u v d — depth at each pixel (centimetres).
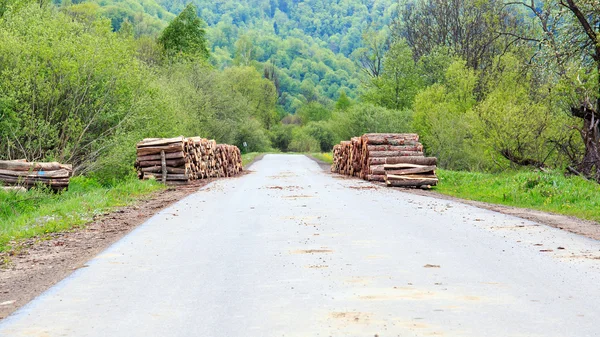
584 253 1134
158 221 1681
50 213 1794
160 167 3338
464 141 5091
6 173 2214
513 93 4659
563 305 761
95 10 7106
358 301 789
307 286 879
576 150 3625
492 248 1194
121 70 3109
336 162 4947
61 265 1084
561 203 2177
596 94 2997
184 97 7056
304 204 2109
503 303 772
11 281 966
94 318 730
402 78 9256
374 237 1340
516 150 3772
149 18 18575
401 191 2797
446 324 681
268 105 15750
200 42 10781
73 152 2862
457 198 2455
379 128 7994
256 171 5112
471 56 7756
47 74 2858
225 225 1575
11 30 2948
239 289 868
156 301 806
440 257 1098
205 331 669
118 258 1127
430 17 9281
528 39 3669
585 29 2962
